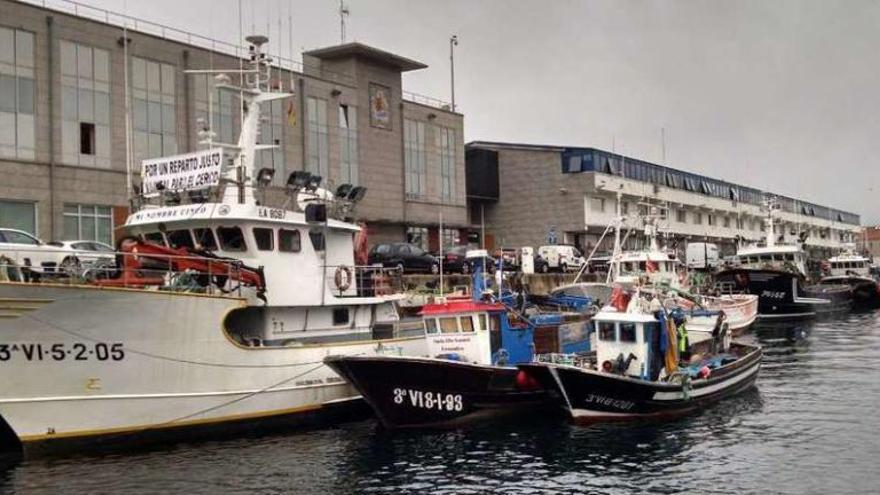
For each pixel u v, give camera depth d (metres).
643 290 28.62
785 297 52.50
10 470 16.78
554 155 68.44
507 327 22.97
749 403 23.89
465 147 68.50
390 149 55.25
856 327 47.97
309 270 21.70
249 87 22.06
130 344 17.84
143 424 18.23
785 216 94.44
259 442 19.28
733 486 15.99
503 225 70.38
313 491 15.77
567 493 15.69
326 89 49.84
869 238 131.00
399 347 22.80
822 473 16.75
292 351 20.36
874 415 22.05
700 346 28.09
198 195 21.88
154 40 40.25
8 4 34.88
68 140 36.81
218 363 19.08
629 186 70.12
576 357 23.81
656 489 15.87
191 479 16.39
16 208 35.16
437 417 20.75
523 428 20.73
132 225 21.31
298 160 47.47
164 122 40.53
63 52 36.75
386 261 40.62
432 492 15.76
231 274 19.58
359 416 21.84
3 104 34.75
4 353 16.69
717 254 68.06
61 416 17.38
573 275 49.56
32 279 17.91
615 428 20.69
